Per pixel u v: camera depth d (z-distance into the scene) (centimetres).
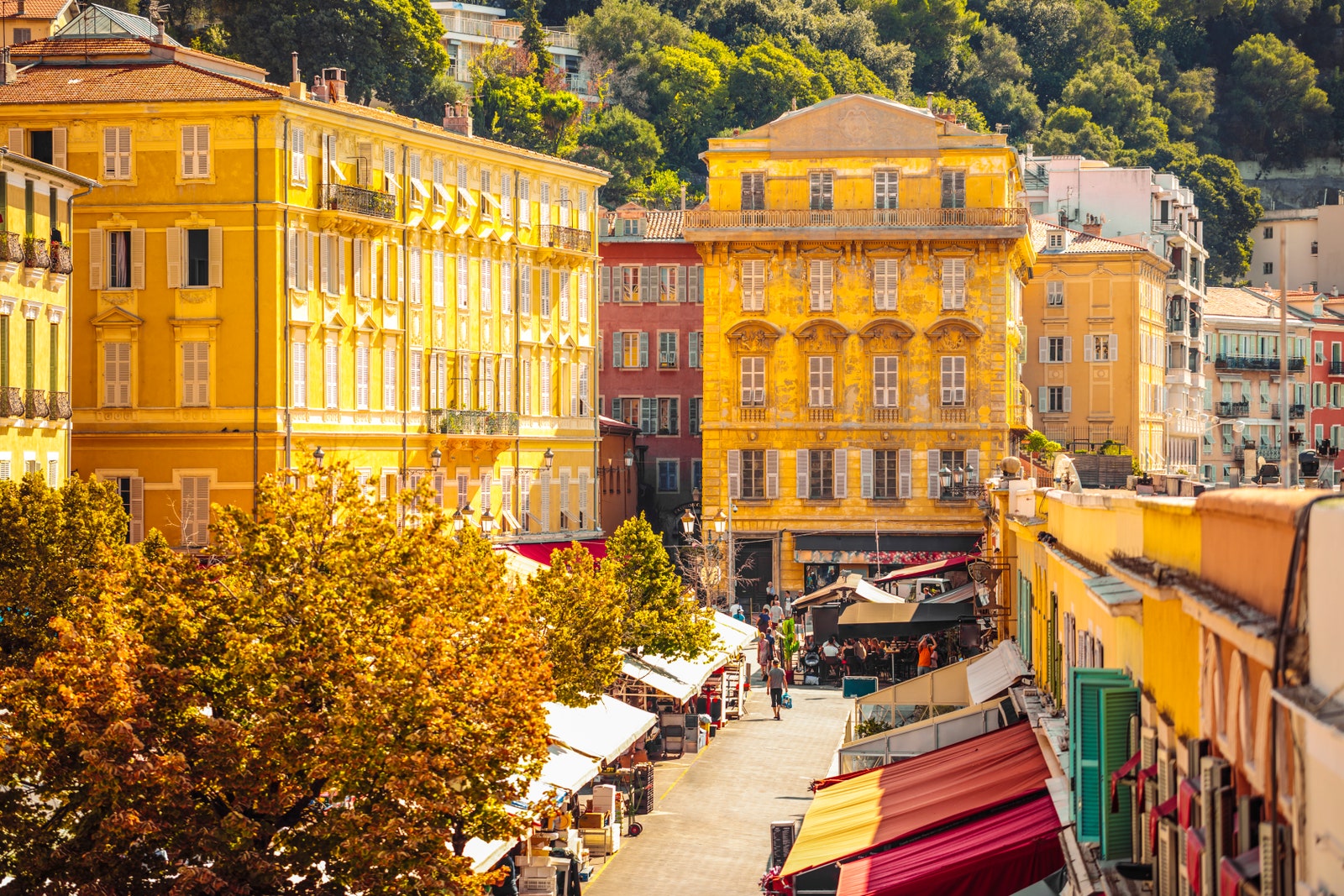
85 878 2538
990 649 4834
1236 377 14925
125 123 7169
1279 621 979
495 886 3466
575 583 4484
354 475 3147
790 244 9744
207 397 7125
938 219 9625
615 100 18250
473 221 8438
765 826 4541
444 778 2655
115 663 2591
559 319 9262
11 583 4300
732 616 8444
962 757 2934
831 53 18562
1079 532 2512
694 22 19788
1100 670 1898
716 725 6147
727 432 9831
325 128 7369
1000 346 9669
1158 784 1611
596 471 9669
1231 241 18975
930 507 9712
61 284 5953
